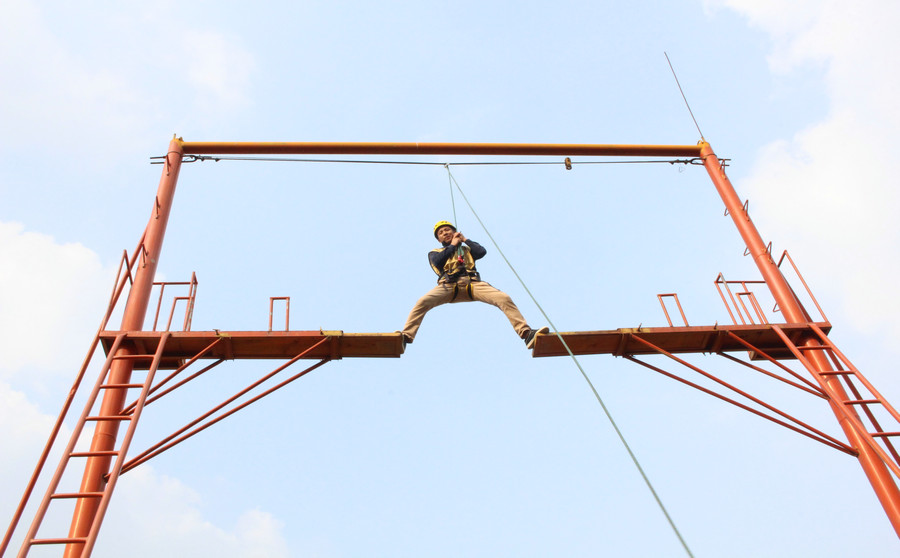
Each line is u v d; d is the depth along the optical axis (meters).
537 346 10.52
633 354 10.76
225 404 9.31
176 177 12.52
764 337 10.69
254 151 13.10
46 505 7.46
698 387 10.17
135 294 10.36
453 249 11.22
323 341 10.08
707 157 13.55
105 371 8.94
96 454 8.22
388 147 13.39
